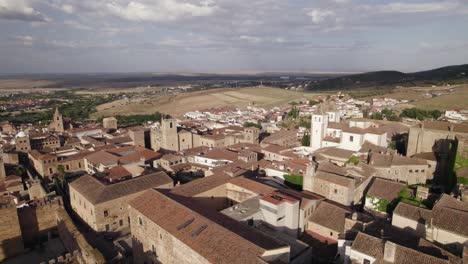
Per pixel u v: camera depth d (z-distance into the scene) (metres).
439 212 50.94
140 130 168.00
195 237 46.75
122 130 191.00
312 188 77.06
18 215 68.00
